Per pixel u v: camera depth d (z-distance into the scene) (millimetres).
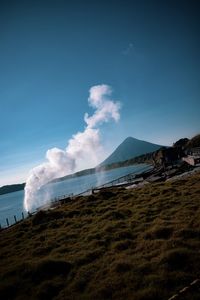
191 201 18609
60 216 23875
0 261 15211
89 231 16594
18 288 10477
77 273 10555
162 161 86562
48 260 11672
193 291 7445
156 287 8141
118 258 11102
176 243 10930
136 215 18016
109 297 8391
